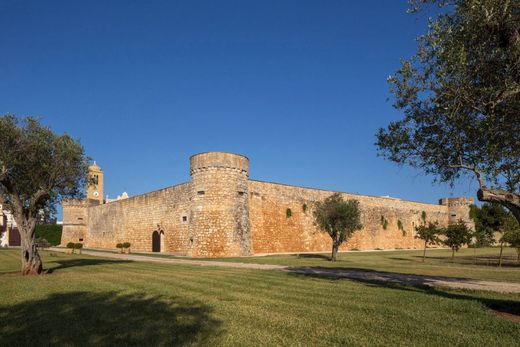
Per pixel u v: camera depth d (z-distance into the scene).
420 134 13.84
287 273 21.31
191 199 41.28
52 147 22.94
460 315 10.58
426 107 13.55
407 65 12.38
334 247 34.69
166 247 49.44
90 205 72.94
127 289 15.08
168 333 8.86
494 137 11.93
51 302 12.56
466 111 12.40
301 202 52.00
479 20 10.87
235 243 39.19
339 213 34.66
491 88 10.91
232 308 11.39
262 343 8.12
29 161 22.25
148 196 54.31
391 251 57.12
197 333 8.86
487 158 12.45
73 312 11.07
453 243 35.00
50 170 22.53
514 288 15.96
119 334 8.84
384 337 8.51
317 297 13.28
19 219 21.31
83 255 40.34
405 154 14.37
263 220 47.06
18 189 22.69
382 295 13.74
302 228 51.44
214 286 15.90
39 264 21.48
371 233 61.62
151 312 10.92
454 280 18.84
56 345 8.20
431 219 73.69
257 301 12.52
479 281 18.50
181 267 25.19
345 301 12.53
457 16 11.80
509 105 11.04
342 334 8.73
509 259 37.31
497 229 49.06
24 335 8.95
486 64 11.38
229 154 40.34
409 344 8.03
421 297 13.32
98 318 10.30
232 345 8.02
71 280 17.97
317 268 24.97
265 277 19.19
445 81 11.56
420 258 38.72
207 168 39.94
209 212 39.09
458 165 12.72
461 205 76.19
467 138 12.86
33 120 22.30
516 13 10.78
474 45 11.41
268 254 45.03
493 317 10.34
